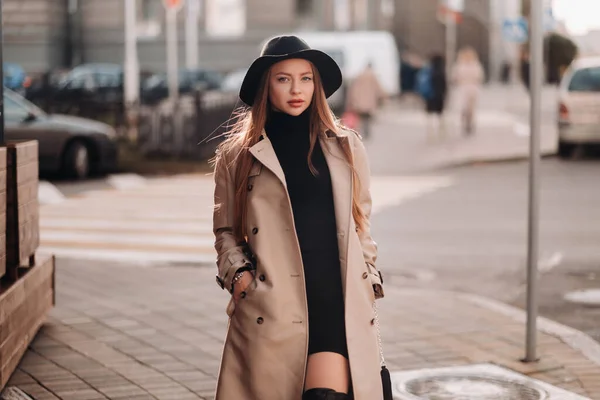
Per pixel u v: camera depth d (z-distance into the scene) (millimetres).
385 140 30922
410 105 51750
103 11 62812
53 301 8656
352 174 4602
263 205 4555
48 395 6586
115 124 29031
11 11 60062
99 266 11625
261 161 4535
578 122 23406
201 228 14797
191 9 60656
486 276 11203
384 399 4609
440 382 7000
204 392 6695
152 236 14047
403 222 15078
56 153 21109
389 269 11617
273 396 4477
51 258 8547
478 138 30922
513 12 75250
